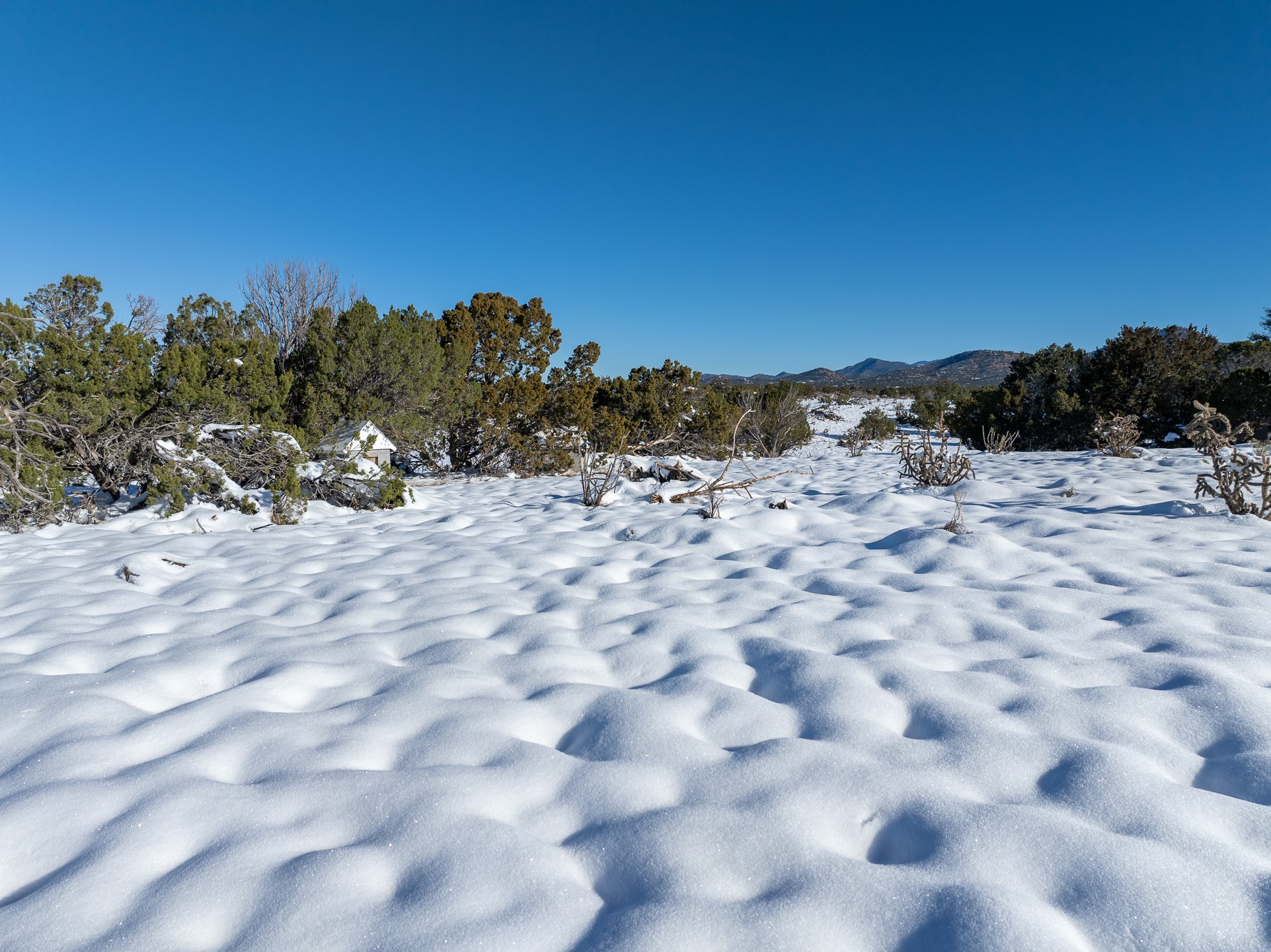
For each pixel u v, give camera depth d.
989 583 3.86
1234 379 13.72
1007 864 1.50
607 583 4.19
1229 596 3.35
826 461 13.52
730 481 8.75
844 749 2.03
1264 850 1.55
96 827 1.75
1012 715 2.25
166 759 2.06
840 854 1.58
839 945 1.32
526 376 14.09
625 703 2.37
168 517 7.15
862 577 4.09
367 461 8.81
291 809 1.79
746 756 2.00
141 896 1.49
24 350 7.04
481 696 2.52
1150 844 1.53
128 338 7.77
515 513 7.39
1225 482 5.20
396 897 1.47
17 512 6.52
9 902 1.53
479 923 1.38
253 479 8.60
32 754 2.13
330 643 3.10
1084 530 4.91
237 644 3.09
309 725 2.28
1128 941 1.31
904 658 2.73
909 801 1.76
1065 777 1.85
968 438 18.08
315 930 1.38
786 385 20.39
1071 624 3.08
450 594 3.91
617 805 1.80
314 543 5.68
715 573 4.42
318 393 10.02
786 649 2.85
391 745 2.18
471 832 1.66
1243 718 2.11
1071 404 15.83
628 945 1.32
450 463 13.14
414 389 10.85
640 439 14.65
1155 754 1.99
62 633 3.36
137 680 2.69
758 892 1.47
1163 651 2.73
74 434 7.27
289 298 15.64
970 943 1.28
